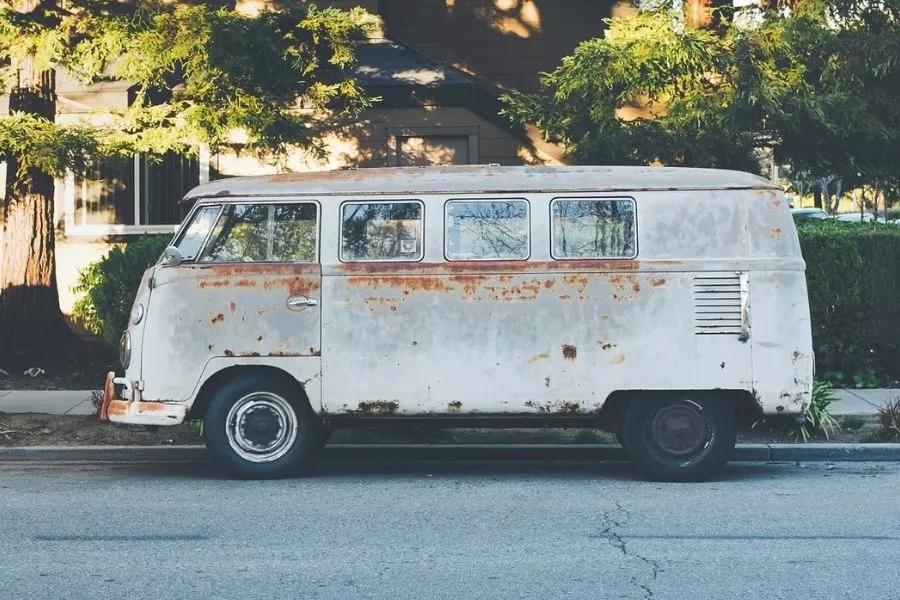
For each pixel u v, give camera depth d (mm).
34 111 15711
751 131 15102
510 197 9938
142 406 9922
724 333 9773
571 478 10141
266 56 14688
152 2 14953
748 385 9734
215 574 6711
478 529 7922
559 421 10203
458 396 9867
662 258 9820
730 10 15961
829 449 11148
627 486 9672
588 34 19344
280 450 10008
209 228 10062
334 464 11023
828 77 14789
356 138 18594
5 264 16328
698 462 9820
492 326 9875
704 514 8422
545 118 15336
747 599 6164
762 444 11305
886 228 15547
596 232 9898
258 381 9953
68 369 16062
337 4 18672
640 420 9883
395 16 19594
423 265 9898
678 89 15109
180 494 9297
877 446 11164
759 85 14078
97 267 15172
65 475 10320
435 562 6980
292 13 15133
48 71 15828
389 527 7992
